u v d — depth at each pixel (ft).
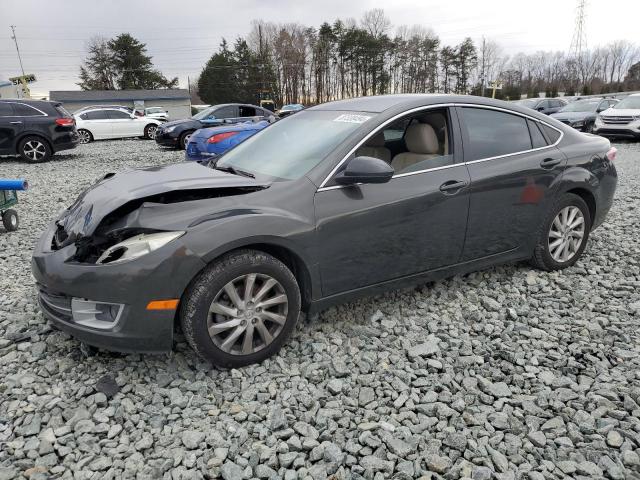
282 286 9.69
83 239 9.22
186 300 8.98
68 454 7.55
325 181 10.19
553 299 12.59
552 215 13.38
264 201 9.70
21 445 7.79
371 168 9.71
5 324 11.39
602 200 14.47
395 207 10.68
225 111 56.29
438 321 11.53
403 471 7.19
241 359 9.53
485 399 8.78
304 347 10.47
